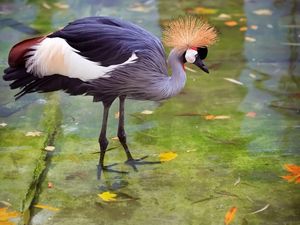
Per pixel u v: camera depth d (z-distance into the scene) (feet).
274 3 54.44
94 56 31.12
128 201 30.22
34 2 53.67
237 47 46.78
